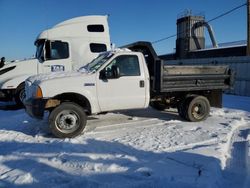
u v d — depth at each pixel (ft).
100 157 18.16
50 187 14.08
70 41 40.47
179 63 79.97
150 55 29.68
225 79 30.96
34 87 23.67
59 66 39.96
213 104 31.37
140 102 25.95
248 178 15.56
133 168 16.35
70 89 23.63
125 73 25.39
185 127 26.30
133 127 26.50
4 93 38.93
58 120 23.06
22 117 31.09
